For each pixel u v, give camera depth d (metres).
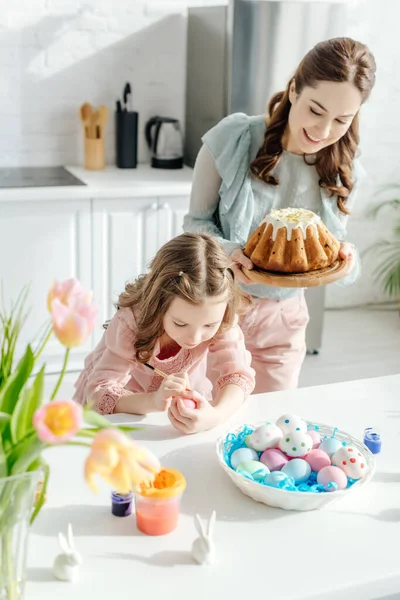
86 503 1.35
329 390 1.82
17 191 3.24
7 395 1.05
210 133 2.22
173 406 1.58
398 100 4.29
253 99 3.48
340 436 1.53
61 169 3.75
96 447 0.88
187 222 2.33
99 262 3.45
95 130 3.73
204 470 1.46
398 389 1.85
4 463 0.98
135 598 1.12
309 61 2.00
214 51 3.54
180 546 1.24
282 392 1.80
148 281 1.66
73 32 3.68
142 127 3.93
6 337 1.09
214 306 1.59
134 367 1.86
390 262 4.52
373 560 1.23
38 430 0.86
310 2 3.41
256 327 2.24
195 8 3.71
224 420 1.63
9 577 1.03
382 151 4.34
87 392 1.74
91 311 0.96
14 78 3.65
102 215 3.40
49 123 3.77
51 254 3.37
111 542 1.25
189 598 1.13
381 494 1.41
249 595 1.14
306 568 1.20
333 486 1.35
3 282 3.35
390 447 1.58
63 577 1.15
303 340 2.33
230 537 1.27
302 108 2.02
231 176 2.17
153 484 1.29
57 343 3.48
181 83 3.92
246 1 3.34
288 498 1.32
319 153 2.19
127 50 3.79
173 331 1.63
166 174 3.72
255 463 1.40
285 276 2.00
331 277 2.00
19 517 1.01
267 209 2.23
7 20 3.56
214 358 1.80
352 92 1.97
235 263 2.06
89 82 3.78
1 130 3.71
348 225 4.40
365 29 4.12
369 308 4.55
